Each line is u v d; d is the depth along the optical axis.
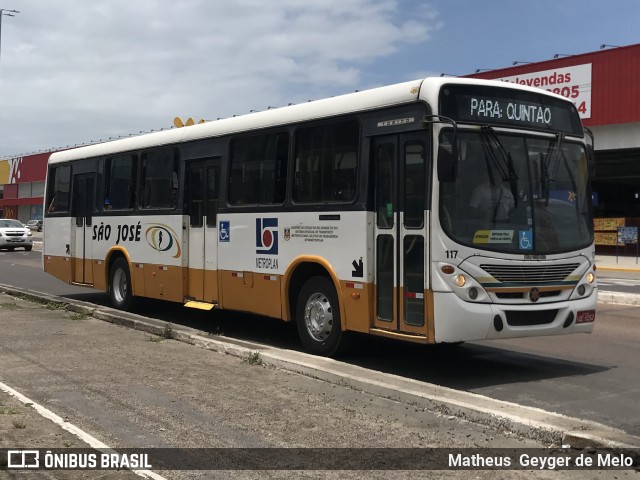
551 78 27.83
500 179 7.52
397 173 7.66
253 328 11.34
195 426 5.80
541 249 7.65
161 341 9.73
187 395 6.79
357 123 8.17
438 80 7.34
